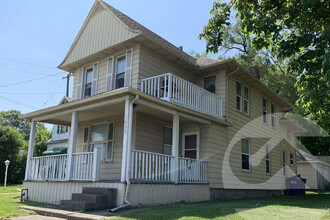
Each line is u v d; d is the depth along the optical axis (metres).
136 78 11.52
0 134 30.06
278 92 27.25
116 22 12.51
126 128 8.61
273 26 8.55
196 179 11.04
